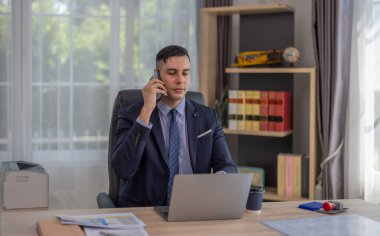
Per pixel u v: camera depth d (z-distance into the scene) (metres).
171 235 1.65
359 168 3.38
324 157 3.47
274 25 3.77
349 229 1.74
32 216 1.85
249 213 1.96
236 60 3.79
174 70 2.27
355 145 3.38
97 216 1.83
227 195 1.84
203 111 2.44
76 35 3.72
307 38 3.83
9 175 3.12
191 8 3.93
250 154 3.89
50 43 3.67
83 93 3.76
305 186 3.54
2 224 1.75
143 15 3.85
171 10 3.89
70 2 3.69
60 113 3.71
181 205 1.80
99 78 3.79
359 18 3.32
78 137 3.77
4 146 3.58
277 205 2.10
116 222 1.76
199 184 1.79
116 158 2.18
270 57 3.62
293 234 1.68
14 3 3.54
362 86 3.33
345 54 3.35
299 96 3.88
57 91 3.70
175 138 2.33
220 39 3.96
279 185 3.61
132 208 2.00
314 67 3.76
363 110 3.33
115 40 3.79
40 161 3.70
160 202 2.28
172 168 2.30
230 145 4.09
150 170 2.29
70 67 3.72
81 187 3.79
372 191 3.30
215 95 4.00
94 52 3.76
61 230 1.62
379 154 3.28
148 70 3.87
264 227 1.77
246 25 3.86
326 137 3.45
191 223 1.80
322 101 3.48
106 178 3.84
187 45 3.93
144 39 3.86
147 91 2.14
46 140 3.70
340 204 2.02
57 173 3.74
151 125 2.15
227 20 3.96
